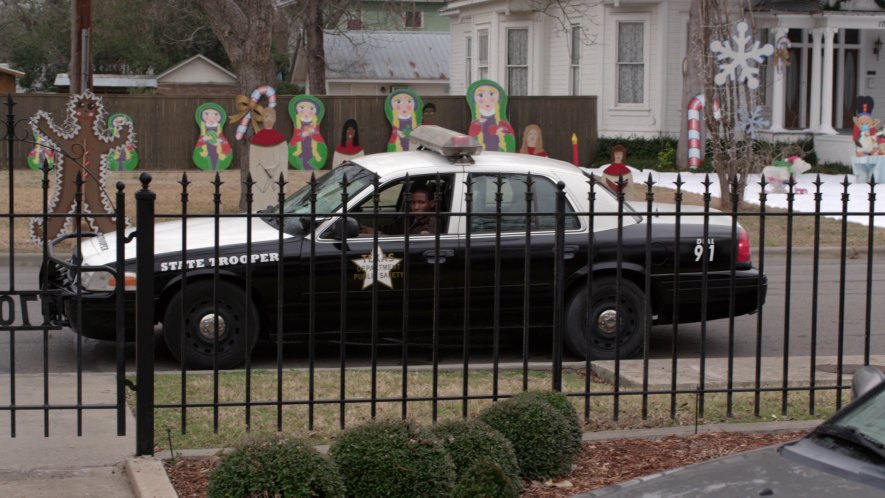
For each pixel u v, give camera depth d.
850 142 26.52
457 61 35.72
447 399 6.15
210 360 8.12
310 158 22.58
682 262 8.71
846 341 10.01
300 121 22.44
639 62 28.31
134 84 44.94
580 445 5.72
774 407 7.00
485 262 8.41
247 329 6.01
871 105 23.83
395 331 8.39
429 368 8.12
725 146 19.92
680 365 8.15
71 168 14.43
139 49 46.97
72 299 7.69
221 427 6.34
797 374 7.91
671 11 27.81
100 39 45.56
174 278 8.02
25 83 48.09
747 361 8.41
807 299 12.29
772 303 12.07
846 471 3.36
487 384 7.62
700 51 21.12
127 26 44.41
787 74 29.92
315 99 22.44
